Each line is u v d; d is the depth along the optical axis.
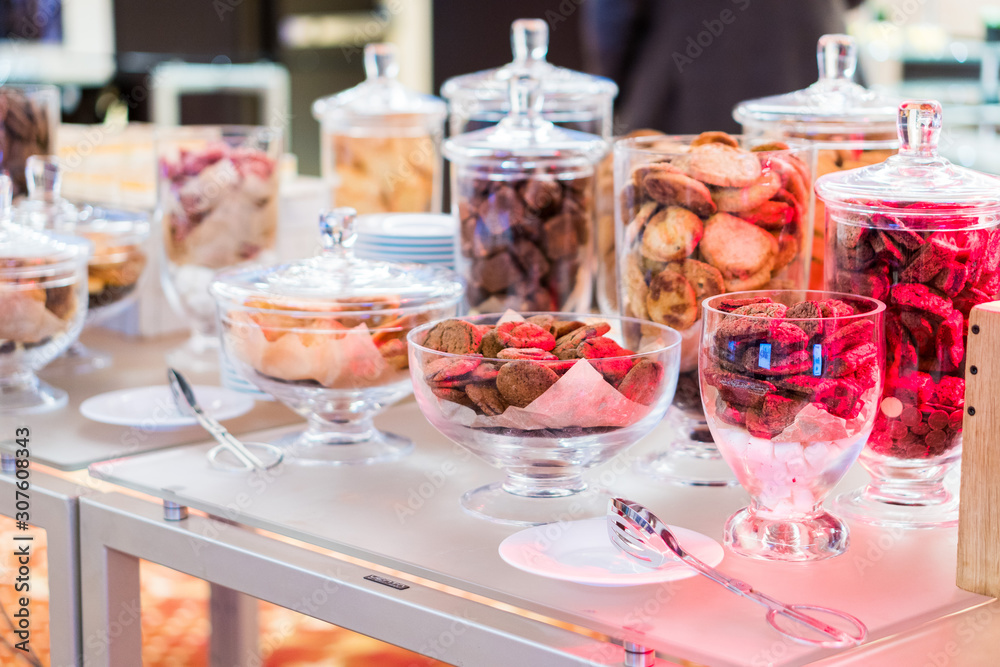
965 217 0.66
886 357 0.69
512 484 0.76
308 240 1.45
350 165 1.25
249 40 3.15
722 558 0.62
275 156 1.19
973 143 2.60
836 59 0.97
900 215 0.66
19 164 1.28
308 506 0.74
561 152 0.94
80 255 1.02
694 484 0.79
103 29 2.77
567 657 0.56
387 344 0.83
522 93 0.98
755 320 0.62
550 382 0.65
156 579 0.98
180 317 1.36
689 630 0.55
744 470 0.65
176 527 0.75
